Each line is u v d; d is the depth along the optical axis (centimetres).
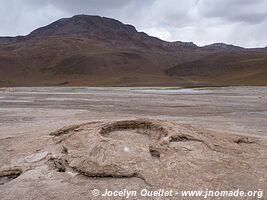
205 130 1037
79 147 882
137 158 771
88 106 2523
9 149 999
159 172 724
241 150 897
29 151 952
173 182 690
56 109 2292
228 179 708
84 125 1083
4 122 1648
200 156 809
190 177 709
